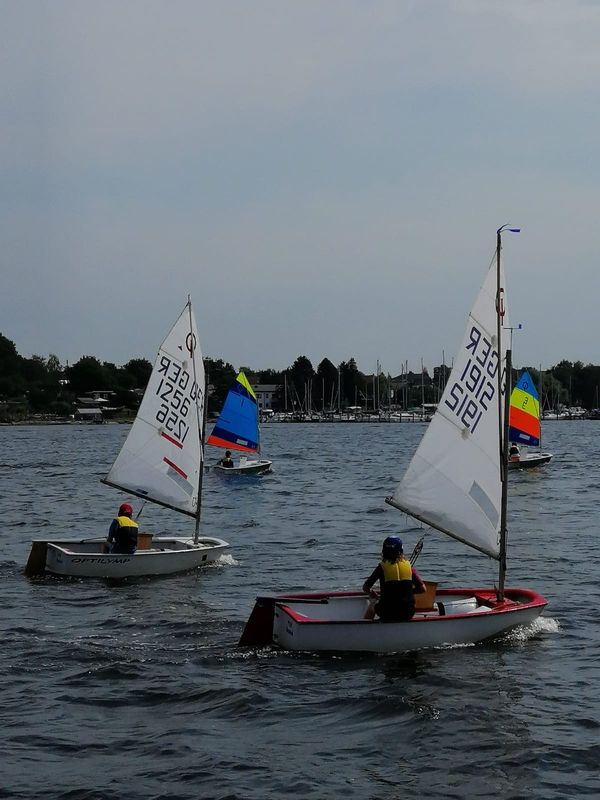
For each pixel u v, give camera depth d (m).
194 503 29.00
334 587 26.30
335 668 18.14
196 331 29.55
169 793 13.11
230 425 64.75
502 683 17.41
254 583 26.61
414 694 16.80
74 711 16.00
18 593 24.80
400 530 38.75
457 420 20.86
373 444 126.06
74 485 61.88
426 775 13.74
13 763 13.98
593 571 28.80
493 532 20.92
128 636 20.52
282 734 15.15
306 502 50.12
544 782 13.51
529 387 70.12
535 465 70.88
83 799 12.91
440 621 19.41
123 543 27.05
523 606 20.45
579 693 16.91
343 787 13.35
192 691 16.89
